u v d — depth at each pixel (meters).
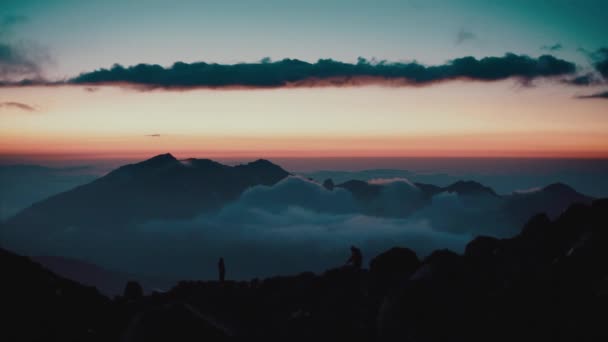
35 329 19.11
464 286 17.70
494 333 15.99
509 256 18.80
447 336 16.27
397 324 17.27
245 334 19.12
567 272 16.78
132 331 18.00
